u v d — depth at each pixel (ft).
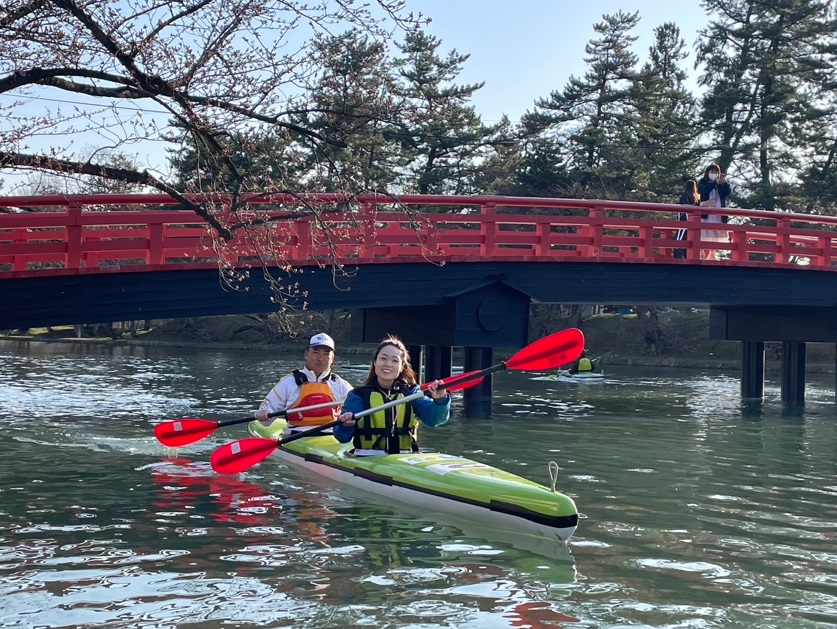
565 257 50.01
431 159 130.72
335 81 29.55
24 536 19.98
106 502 23.72
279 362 111.14
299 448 29.27
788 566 18.66
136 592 15.94
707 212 53.72
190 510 22.80
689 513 24.09
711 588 16.94
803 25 126.82
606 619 14.99
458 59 126.72
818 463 34.78
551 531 20.16
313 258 42.80
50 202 35.65
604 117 134.31
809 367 115.85
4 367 90.74
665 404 61.93
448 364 56.44
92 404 52.80
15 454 32.24
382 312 55.16
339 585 16.53
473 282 48.26
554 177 130.11
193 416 46.21
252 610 15.07
